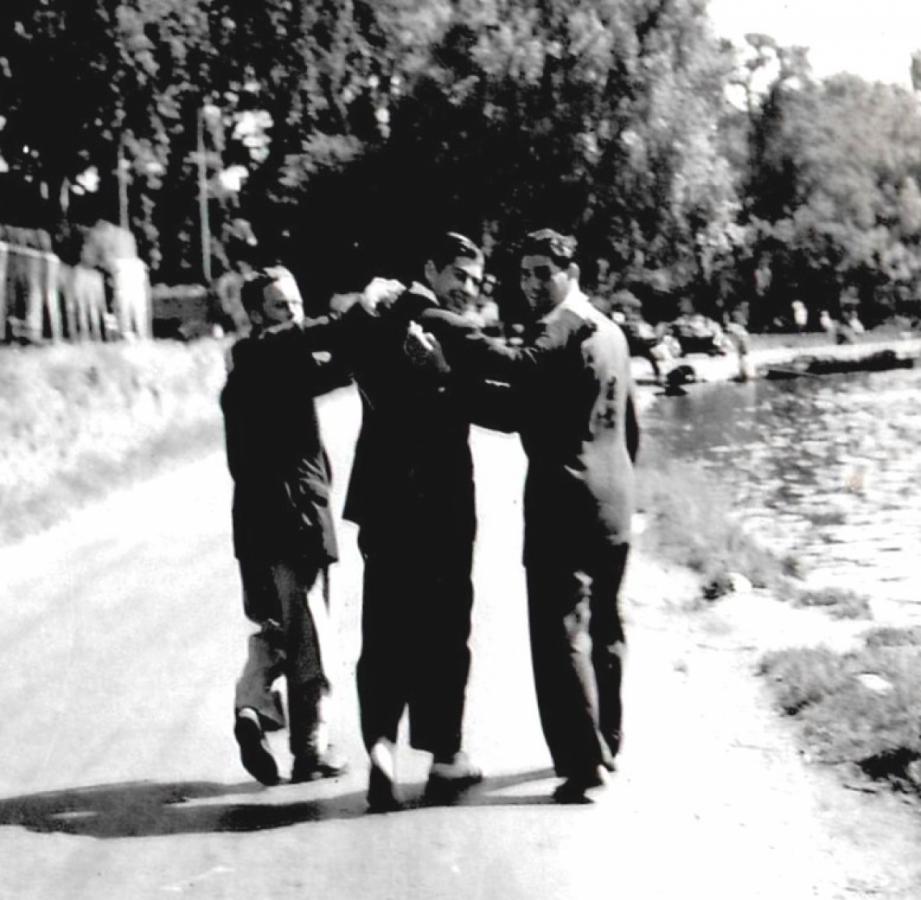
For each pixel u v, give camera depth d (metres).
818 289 91.69
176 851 5.70
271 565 6.43
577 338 6.17
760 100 99.44
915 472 25.61
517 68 64.69
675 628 9.91
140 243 73.19
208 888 5.29
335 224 70.81
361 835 5.80
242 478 6.41
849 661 8.37
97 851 5.72
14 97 41.12
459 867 5.41
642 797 6.19
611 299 69.88
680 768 6.59
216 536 15.02
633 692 8.03
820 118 98.44
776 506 20.62
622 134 65.44
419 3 50.25
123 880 5.40
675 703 7.75
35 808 6.30
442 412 6.15
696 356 70.75
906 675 7.90
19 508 16.69
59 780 6.73
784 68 99.56
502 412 6.11
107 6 39.44
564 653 6.13
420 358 6.07
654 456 24.20
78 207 60.97
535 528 6.16
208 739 7.35
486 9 65.06
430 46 64.62
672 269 74.31
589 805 6.10
